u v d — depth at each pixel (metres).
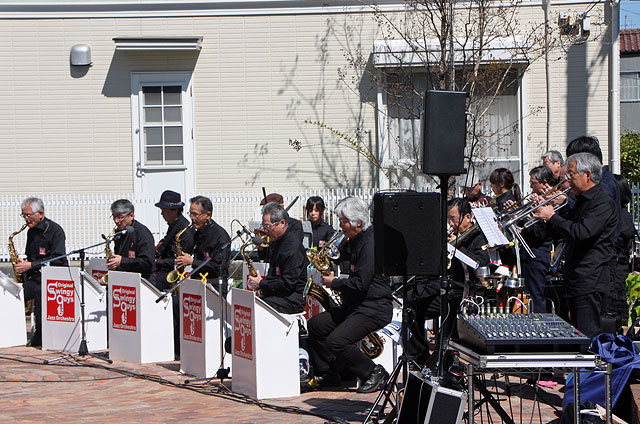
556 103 13.38
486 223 5.58
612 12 13.15
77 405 6.61
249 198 13.77
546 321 4.59
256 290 7.21
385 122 13.66
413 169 13.68
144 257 8.73
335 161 13.88
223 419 5.99
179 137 14.08
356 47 13.75
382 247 5.15
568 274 6.09
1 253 13.91
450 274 6.46
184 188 14.09
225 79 13.98
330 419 5.84
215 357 7.45
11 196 14.05
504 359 4.19
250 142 13.99
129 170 14.11
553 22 13.27
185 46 13.69
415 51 12.89
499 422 5.57
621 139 21.44
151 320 8.27
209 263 8.16
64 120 14.12
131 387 7.23
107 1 13.98
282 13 13.84
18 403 6.73
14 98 14.14
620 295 7.11
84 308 8.78
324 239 9.86
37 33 14.07
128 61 14.02
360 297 6.67
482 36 12.39
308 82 13.87
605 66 13.27
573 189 6.00
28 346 9.51
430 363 5.24
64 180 14.17
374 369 6.74
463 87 12.28
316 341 7.04
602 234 5.96
